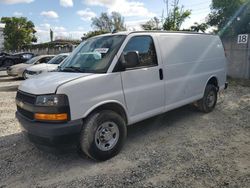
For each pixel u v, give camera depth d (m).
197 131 5.38
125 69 4.30
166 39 5.16
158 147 4.60
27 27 47.56
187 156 4.21
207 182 3.43
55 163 4.12
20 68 14.46
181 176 3.60
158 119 6.18
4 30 46.81
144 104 4.66
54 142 3.61
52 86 3.69
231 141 4.80
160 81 4.92
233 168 3.78
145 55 4.68
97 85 3.94
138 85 4.51
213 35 6.74
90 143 3.89
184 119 6.18
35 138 3.79
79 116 3.75
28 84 4.15
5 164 4.12
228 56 12.51
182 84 5.48
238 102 7.73
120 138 4.28
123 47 4.32
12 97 9.45
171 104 5.25
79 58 4.64
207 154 4.27
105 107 4.14
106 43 4.53
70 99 3.66
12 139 5.19
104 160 4.12
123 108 4.32
